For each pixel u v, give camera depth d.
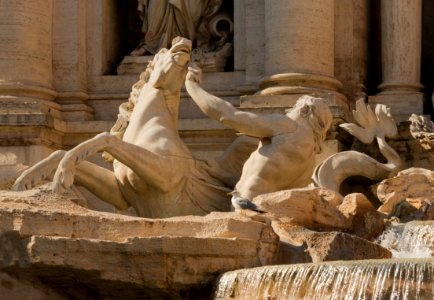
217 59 67.38
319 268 41.81
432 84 69.75
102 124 65.81
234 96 66.44
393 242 50.38
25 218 44.28
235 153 55.38
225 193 54.62
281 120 53.47
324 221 49.59
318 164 58.91
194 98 54.00
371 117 58.84
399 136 61.38
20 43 65.94
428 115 62.53
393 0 64.88
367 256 46.66
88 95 68.12
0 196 45.88
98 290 44.97
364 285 40.84
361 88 65.00
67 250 43.50
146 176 53.25
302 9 63.38
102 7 69.00
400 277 40.41
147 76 56.56
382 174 56.38
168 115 55.19
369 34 67.00
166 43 69.00
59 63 67.81
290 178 53.38
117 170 54.72
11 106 64.31
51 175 52.97
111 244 43.59
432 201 53.88
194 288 44.12
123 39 71.69
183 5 68.62
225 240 44.34
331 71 64.00
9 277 44.28
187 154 54.72
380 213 51.69
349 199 50.56
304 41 63.25
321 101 54.31
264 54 65.44
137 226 45.00
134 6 72.88
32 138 63.56
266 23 64.12
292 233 47.22
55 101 67.38
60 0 68.25
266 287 42.41
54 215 44.56
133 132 54.81
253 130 53.22
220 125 63.88
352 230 50.22
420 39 65.44
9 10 66.00
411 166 61.16
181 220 45.53
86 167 54.22
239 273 43.19
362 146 60.62
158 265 43.47
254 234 45.41
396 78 64.56
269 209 48.78
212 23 68.75
